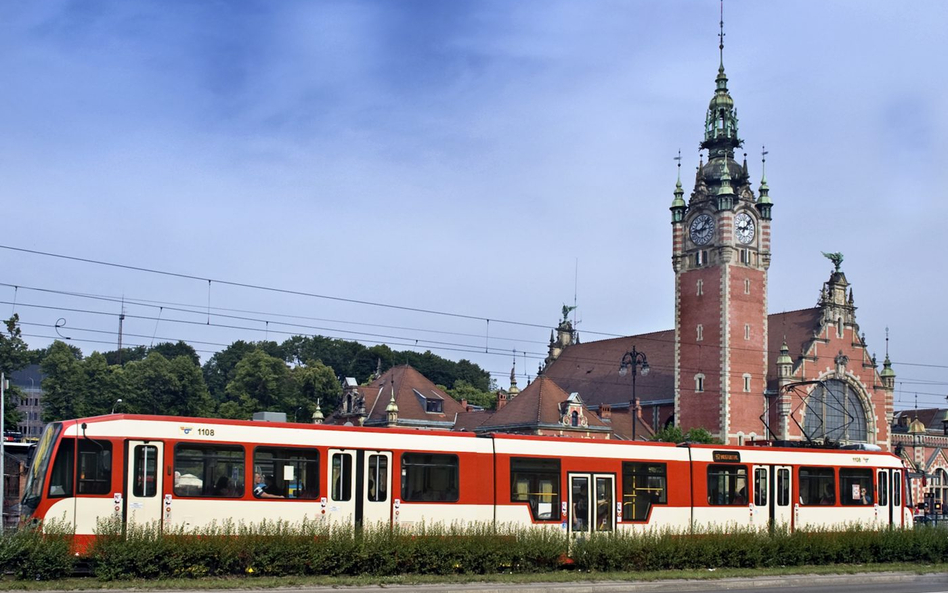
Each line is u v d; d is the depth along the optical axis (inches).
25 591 962.7
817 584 1331.2
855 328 4104.3
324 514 1229.7
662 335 4434.1
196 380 4933.6
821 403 3971.5
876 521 1742.1
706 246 3917.3
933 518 2549.2
